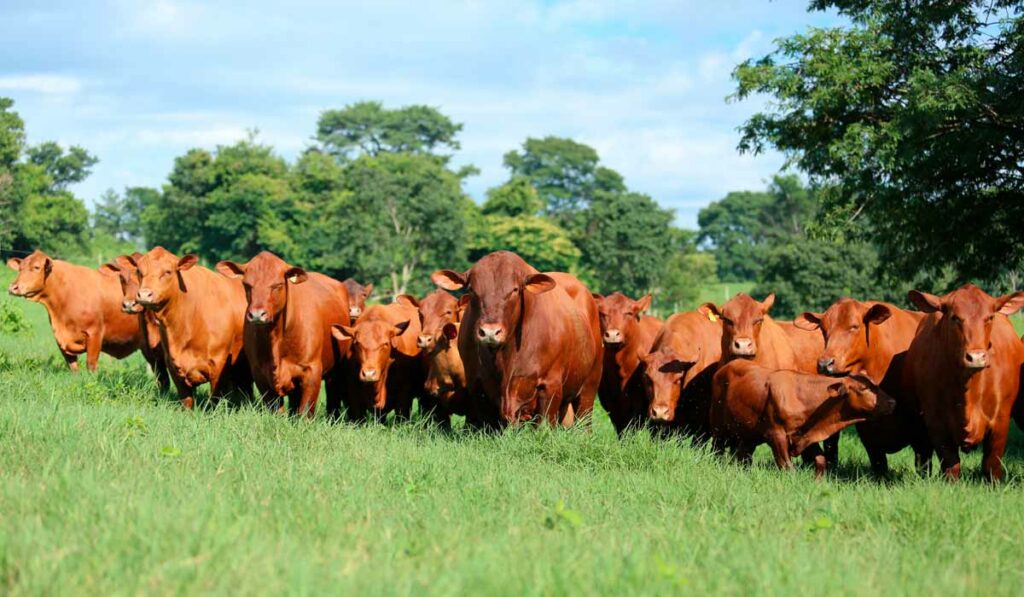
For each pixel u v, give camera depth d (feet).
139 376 53.67
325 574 16.31
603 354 47.14
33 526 17.58
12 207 264.31
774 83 71.05
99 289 56.59
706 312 45.01
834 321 39.04
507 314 36.63
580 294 44.47
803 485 30.32
